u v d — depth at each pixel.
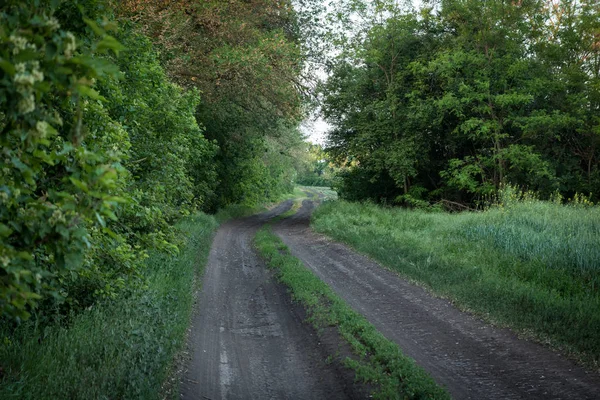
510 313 9.19
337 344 8.20
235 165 37.44
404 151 28.25
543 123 24.84
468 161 27.23
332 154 33.56
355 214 26.47
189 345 8.05
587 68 27.55
